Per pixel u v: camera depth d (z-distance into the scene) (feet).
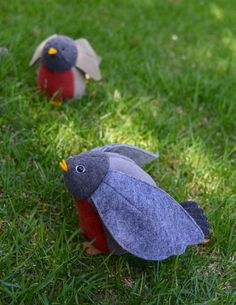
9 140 3.40
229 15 6.40
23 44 4.33
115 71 4.33
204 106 4.15
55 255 2.77
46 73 3.66
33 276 2.71
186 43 5.29
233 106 4.10
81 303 2.62
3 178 3.12
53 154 3.32
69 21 5.05
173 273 2.75
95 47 4.66
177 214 2.60
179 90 4.23
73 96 3.77
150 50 4.85
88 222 2.71
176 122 3.87
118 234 2.54
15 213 2.95
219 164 3.55
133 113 3.88
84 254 2.83
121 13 5.62
